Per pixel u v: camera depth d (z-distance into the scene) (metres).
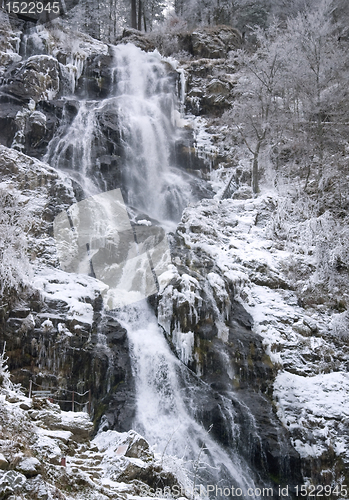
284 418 12.26
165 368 12.74
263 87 24.17
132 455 6.48
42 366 11.55
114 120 22.75
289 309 15.41
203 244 16.73
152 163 23.06
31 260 13.55
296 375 13.43
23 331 11.52
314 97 22.83
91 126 21.92
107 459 6.09
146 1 41.50
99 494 4.68
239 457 11.49
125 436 6.79
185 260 15.77
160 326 13.54
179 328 13.38
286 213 19.67
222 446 11.64
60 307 12.34
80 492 4.61
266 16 37.25
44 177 16.16
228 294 14.77
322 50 23.52
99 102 23.77
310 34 23.73
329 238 17.39
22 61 23.73
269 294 15.95
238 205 20.73
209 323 13.77
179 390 12.52
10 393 5.95
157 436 11.25
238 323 14.38
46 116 21.25
